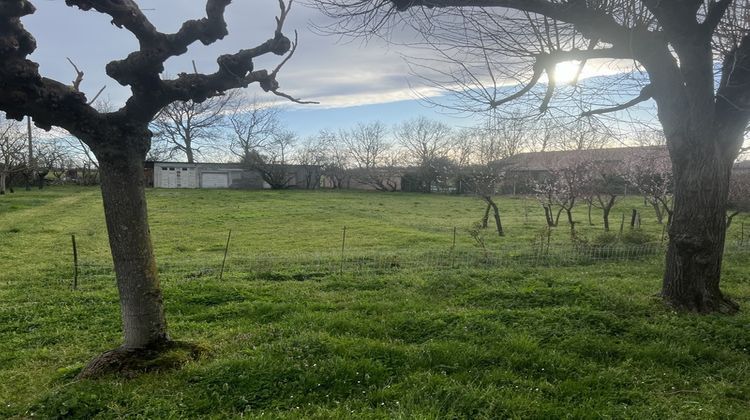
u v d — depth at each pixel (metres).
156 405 4.46
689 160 7.49
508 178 28.56
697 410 4.51
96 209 30.25
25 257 14.94
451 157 48.12
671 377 5.25
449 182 46.88
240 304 8.21
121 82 4.96
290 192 47.16
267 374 4.92
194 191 45.94
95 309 8.09
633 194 36.25
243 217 27.36
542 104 7.93
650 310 7.46
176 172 51.94
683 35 6.90
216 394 4.63
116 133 5.07
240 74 5.22
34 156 46.41
